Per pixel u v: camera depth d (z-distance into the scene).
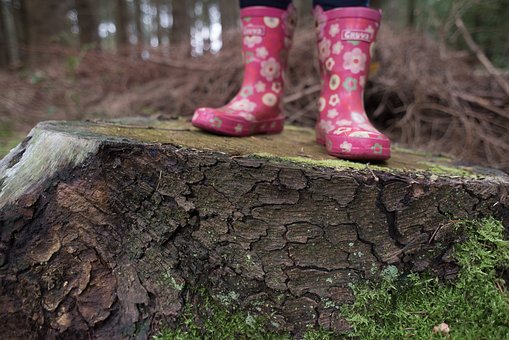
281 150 0.96
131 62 3.27
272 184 0.79
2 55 5.56
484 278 0.87
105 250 0.79
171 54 3.34
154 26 8.06
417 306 0.86
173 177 0.79
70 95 2.68
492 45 3.10
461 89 2.06
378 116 2.26
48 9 4.22
